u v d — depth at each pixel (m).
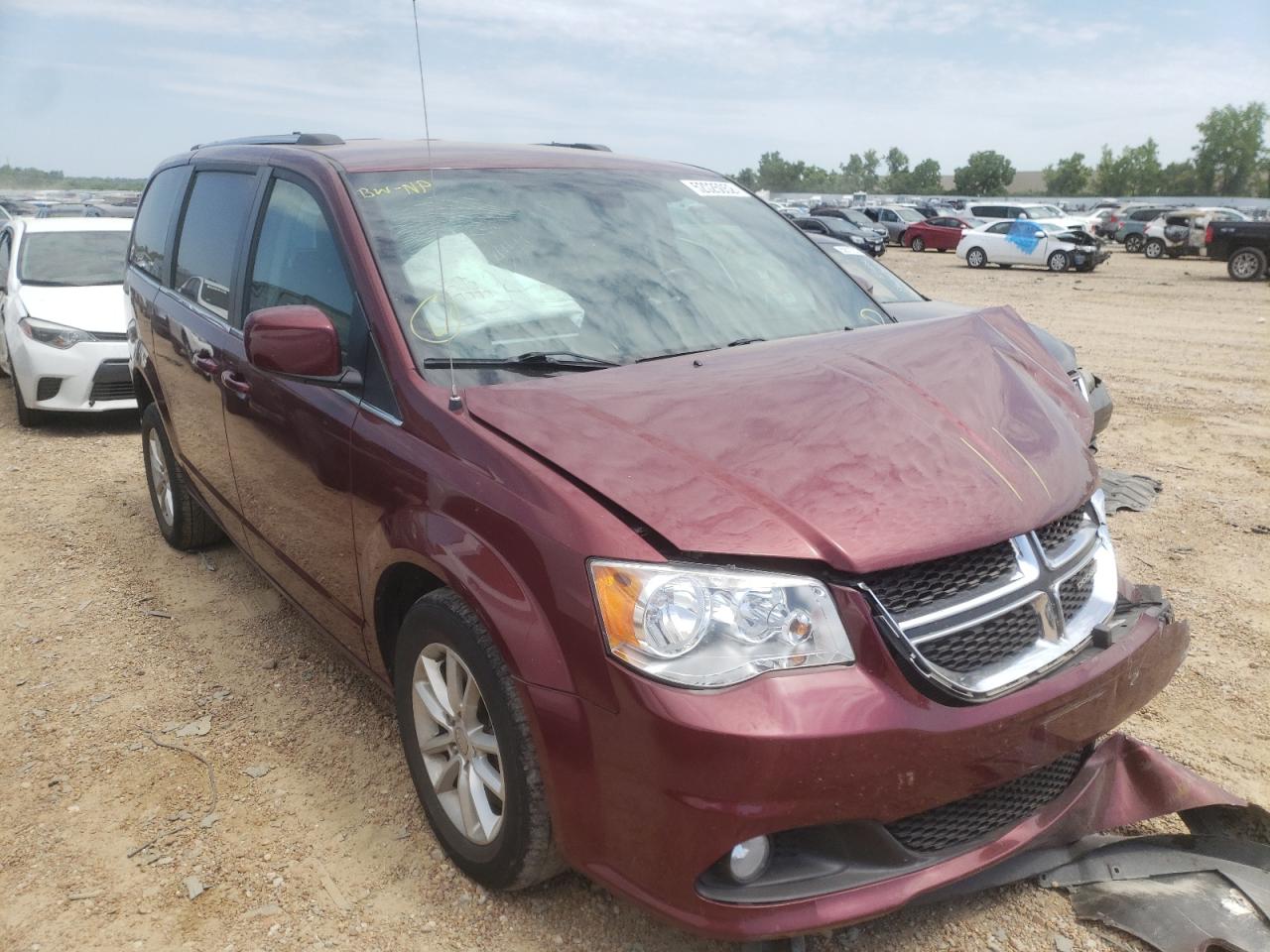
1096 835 2.80
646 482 2.24
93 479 6.70
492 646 2.37
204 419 4.11
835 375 2.73
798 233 4.04
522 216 3.32
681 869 2.07
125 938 2.54
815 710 2.02
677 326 3.18
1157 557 5.05
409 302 2.91
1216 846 2.65
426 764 2.75
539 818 2.35
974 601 2.23
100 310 8.14
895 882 2.17
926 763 2.10
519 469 2.35
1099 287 21.80
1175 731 3.42
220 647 4.16
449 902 2.64
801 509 2.20
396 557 2.66
